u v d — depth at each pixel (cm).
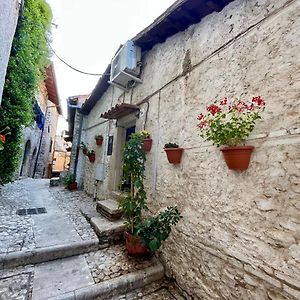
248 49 191
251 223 169
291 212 143
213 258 202
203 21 259
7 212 409
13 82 377
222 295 187
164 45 344
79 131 861
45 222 370
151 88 365
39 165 1358
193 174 241
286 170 148
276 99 161
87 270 249
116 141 497
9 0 240
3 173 464
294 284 135
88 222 384
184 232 245
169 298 227
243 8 203
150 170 334
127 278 237
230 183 192
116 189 489
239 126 173
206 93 236
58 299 199
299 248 135
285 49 159
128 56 374
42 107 1151
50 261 263
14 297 196
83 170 782
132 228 292
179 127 277
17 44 372
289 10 159
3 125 398
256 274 160
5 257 241
